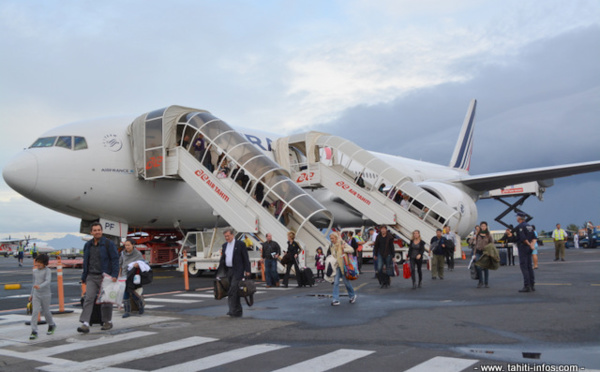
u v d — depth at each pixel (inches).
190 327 313.3
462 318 313.1
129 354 246.1
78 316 382.0
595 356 214.2
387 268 513.3
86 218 741.9
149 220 788.0
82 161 681.0
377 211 874.8
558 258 887.1
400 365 207.0
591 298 382.3
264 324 315.0
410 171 1417.3
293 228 712.4
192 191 802.8
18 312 414.6
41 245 3051.2
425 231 834.2
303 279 561.0
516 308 345.1
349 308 374.6
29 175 643.5
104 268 312.0
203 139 740.0
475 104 1953.7
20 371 220.7
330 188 902.4
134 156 725.3
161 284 623.8
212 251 751.1
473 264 506.6
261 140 916.6
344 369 204.4
